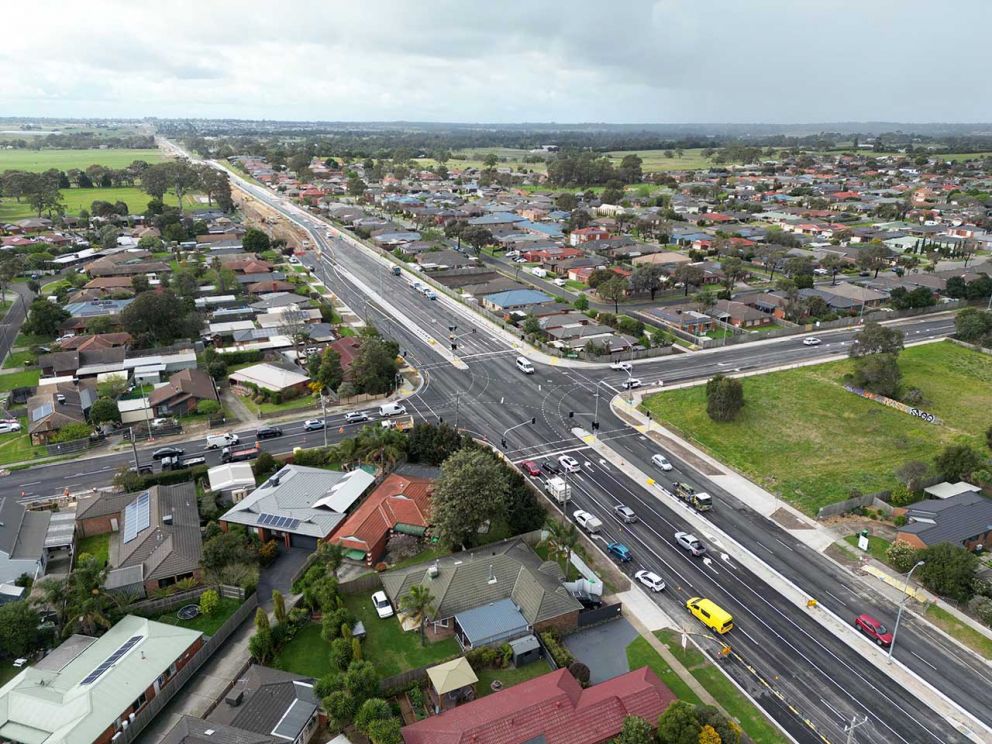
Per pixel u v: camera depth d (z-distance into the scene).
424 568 78.56
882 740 60.06
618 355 153.00
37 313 158.25
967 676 67.25
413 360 151.50
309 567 81.19
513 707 57.84
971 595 77.12
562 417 124.75
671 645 71.25
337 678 59.94
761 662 69.12
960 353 155.88
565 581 78.25
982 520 88.88
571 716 57.59
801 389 136.38
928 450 113.88
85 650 65.88
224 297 187.50
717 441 117.25
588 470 106.81
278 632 68.75
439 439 103.44
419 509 89.69
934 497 97.44
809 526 93.00
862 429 121.25
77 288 195.12
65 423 114.12
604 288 188.75
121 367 140.12
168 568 78.00
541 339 159.75
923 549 82.00
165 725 60.41
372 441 99.38
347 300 196.38
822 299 183.38
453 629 72.12
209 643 68.31
